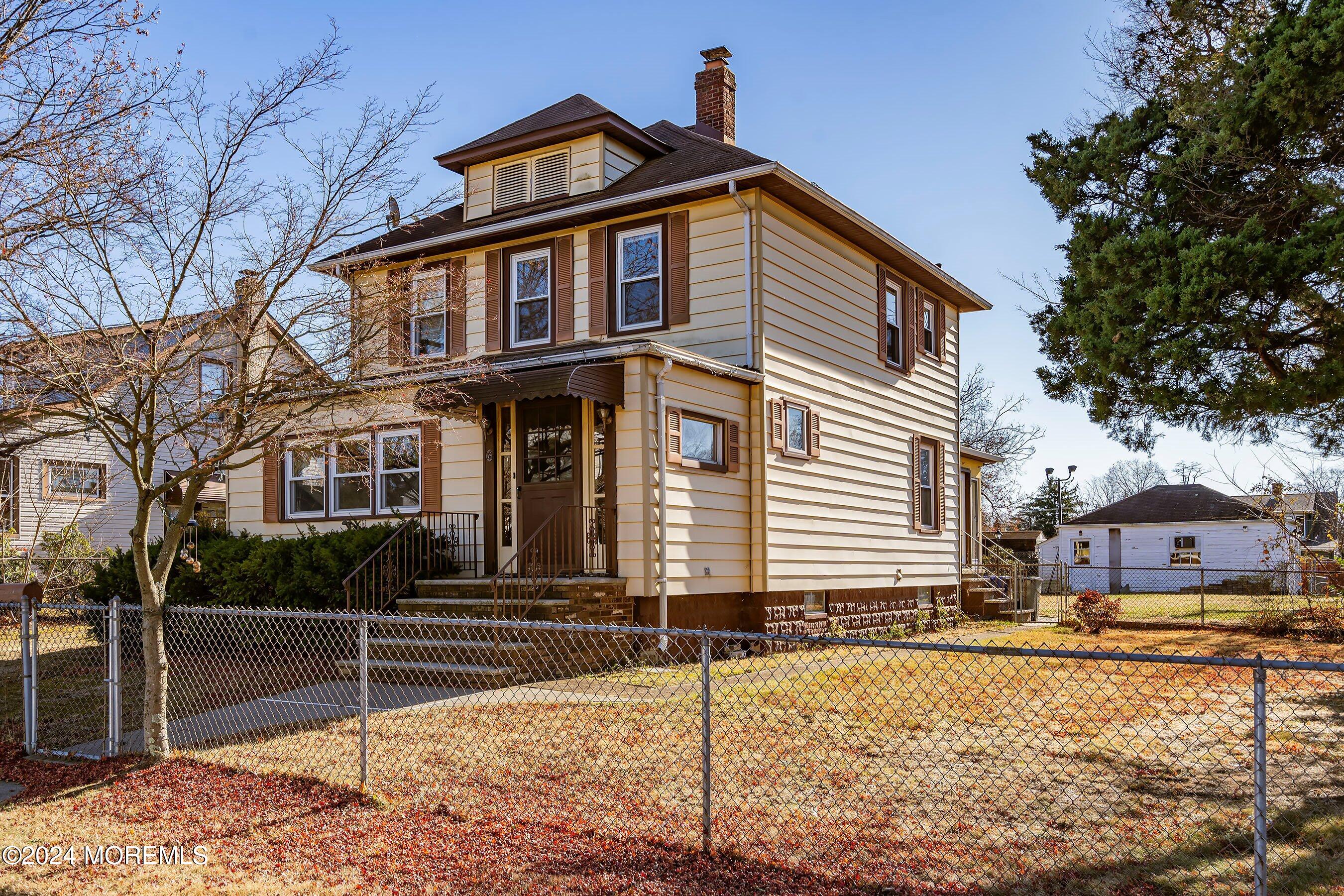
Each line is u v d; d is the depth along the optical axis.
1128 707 9.19
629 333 15.25
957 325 21.31
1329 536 21.83
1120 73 14.99
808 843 5.31
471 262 16.94
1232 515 37.91
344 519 15.20
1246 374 12.54
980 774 6.62
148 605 7.70
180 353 8.24
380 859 5.36
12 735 8.89
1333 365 11.84
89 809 6.52
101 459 24.11
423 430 14.28
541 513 13.35
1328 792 6.12
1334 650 14.16
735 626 13.77
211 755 7.66
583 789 6.38
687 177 14.87
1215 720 8.56
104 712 9.76
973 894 4.58
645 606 12.30
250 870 5.29
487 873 5.09
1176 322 12.59
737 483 13.89
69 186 6.94
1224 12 13.86
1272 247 11.87
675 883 4.86
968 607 20.81
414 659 11.42
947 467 20.22
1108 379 13.75
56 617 18.58
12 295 7.00
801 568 14.85
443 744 7.66
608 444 12.49
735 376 13.61
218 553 14.22
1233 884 4.61
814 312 15.62
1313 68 11.91
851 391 16.64
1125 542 40.66
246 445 7.74
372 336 8.62
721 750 7.35
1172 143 14.09
